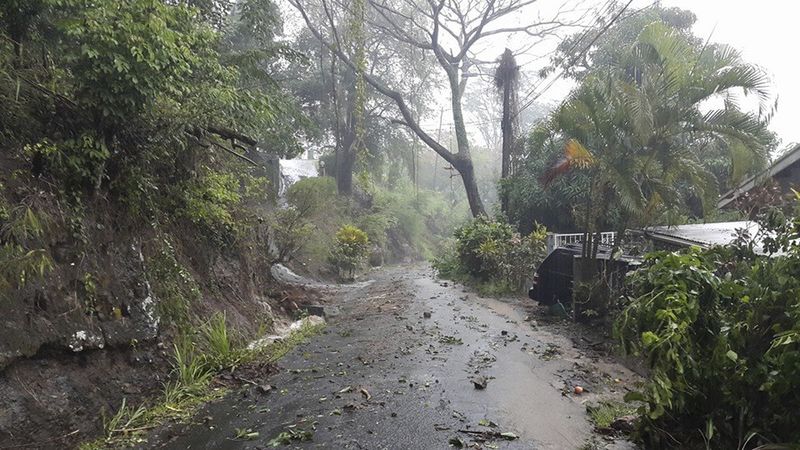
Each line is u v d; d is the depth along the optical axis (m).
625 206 7.94
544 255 12.64
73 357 4.50
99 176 5.21
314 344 7.97
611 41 15.86
